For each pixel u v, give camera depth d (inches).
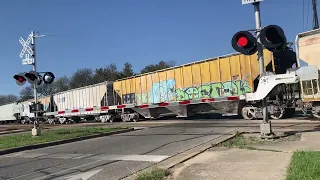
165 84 1119.6
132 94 1275.8
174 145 495.2
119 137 661.9
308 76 642.2
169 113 1164.5
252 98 498.0
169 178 289.0
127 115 1272.1
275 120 757.9
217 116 1143.0
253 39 461.1
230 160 338.6
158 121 1110.4
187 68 1042.1
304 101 677.3
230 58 930.7
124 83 1321.4
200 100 984.9
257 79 881.5
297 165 274.4
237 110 928.3
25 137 730.8
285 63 823.7
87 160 423.2
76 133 740.7
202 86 997.8
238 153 372.5
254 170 288.0
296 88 714.2
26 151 558.3
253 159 333.4
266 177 261.6
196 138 551.2
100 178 322.0
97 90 1475.1
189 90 1035.3
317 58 657.6
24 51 767.1
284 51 816.9
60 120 1732.3
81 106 1593.3
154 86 1164.5
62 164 408.2
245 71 898.1
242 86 903.7
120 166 370.3
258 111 853.2
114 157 430.3
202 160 351.9
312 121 681.0
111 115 1370.6
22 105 2282.2
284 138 454.3
